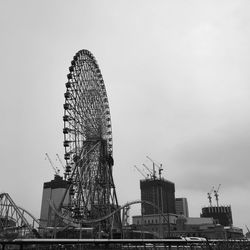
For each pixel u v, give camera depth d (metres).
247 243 73.88
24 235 104.12
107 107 128.38
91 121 116.38
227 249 68.50
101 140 118.44
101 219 107.56
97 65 127.38
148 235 135.88
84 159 109.88
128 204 125.12
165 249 66.06
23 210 114.38
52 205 114.62
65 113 102.38
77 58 111.56
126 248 70.81
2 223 111.69
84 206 108.00
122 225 123.81
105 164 119.62
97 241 60.22
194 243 66.00
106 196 117.25
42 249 68.69
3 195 115.12
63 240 58.62
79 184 107.44
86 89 116.56
